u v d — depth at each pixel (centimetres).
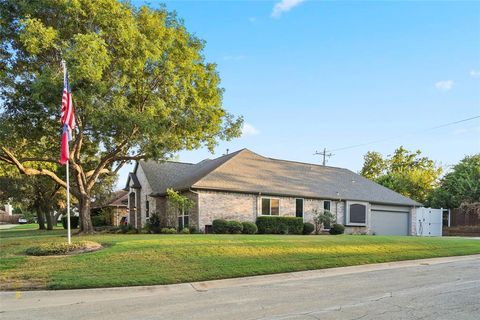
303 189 2777
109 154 1984
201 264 1137
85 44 1462
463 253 1672
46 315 718
